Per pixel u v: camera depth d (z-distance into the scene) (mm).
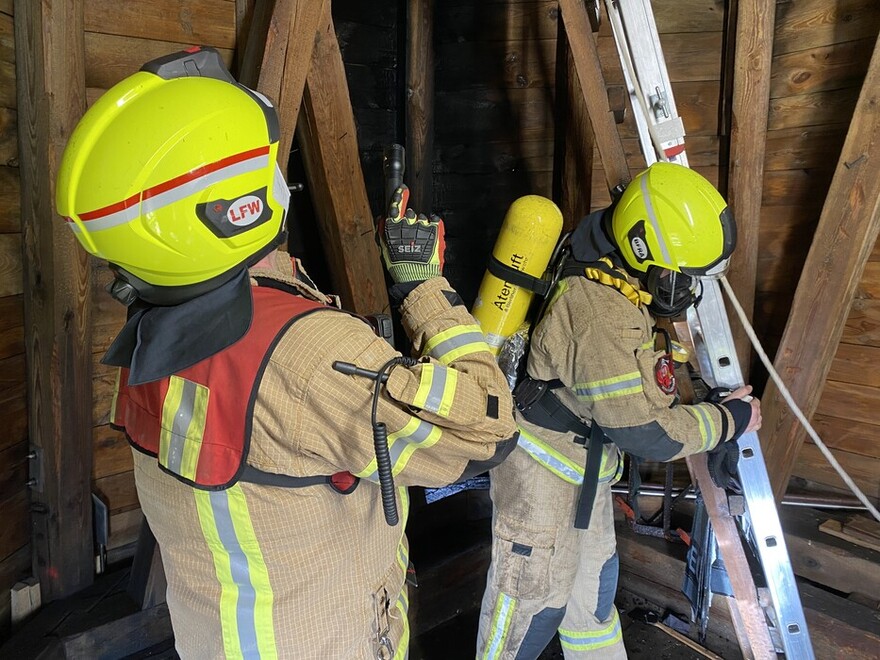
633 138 2357
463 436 820
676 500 2318
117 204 675
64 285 1652
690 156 2338
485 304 1521
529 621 1538
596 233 1442
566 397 1488
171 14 1747
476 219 2598
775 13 2152
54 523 1769
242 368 743
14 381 1665
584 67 1778
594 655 1691
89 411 1785
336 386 741
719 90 2273
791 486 2404
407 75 2375
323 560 839
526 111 2453
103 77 1678
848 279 1858
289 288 895
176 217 688
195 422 764
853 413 2205
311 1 1551
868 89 1748
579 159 2273
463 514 2387
